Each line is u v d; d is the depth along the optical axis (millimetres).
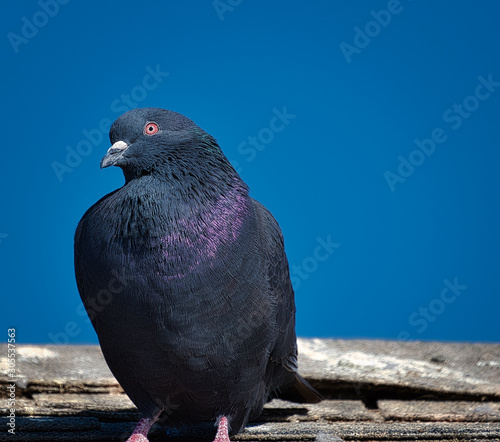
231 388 6902
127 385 6914
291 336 7715
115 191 7016
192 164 6852
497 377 8969
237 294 6586
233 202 6852
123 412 7633
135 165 6957
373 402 8484
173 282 6367
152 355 6570
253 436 7258
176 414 7238
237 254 6602
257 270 6770
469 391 8297
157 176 6801
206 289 6441
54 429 7059
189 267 6402
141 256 6410
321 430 7254
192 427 7938
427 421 7672
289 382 8203
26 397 8094
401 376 8703
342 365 9078
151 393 6871
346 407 8172
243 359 6785
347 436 7066
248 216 6902
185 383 6754
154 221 6484
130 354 6617
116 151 7020
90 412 7562
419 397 8383
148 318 6430
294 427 7516
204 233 6527
